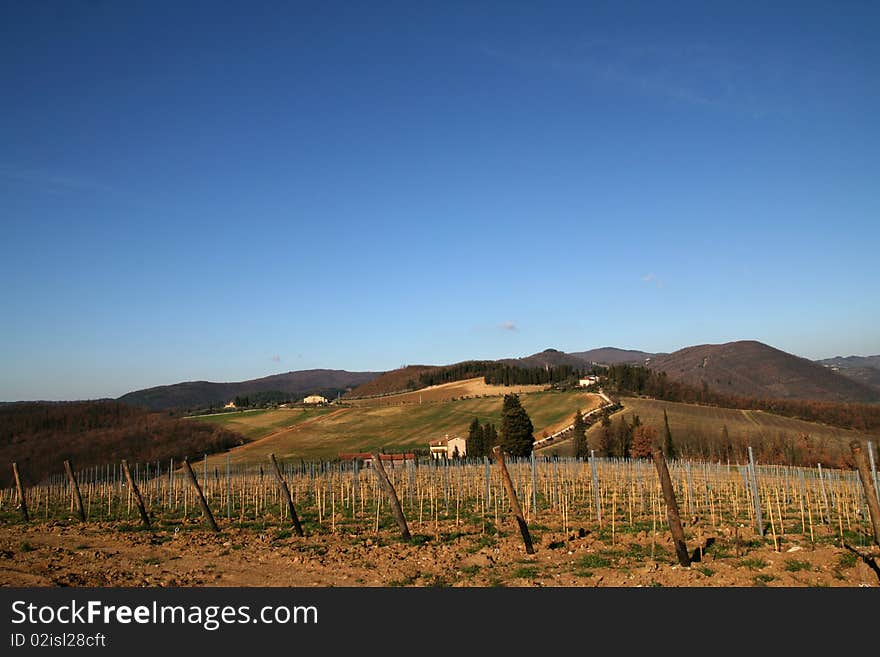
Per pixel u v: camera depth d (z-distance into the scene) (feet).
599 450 260.01
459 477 112.06
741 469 118.93
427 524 76.74
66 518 94.22
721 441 255.50
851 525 72.02
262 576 48.96
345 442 333.83
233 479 150.71
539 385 458.50
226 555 57.98
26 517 92.22
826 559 49.01
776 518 79.87
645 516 81.97
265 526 78.95
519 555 55.11
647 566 48.67
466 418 361.51
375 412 402.31
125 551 61.31
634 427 263.49
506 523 77.00
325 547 61.36
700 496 107.04
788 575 44.96
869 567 45.73
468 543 62.08
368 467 170.71
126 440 285.84
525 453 222.28
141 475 199.72
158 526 81.71
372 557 55.36
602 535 65.21
